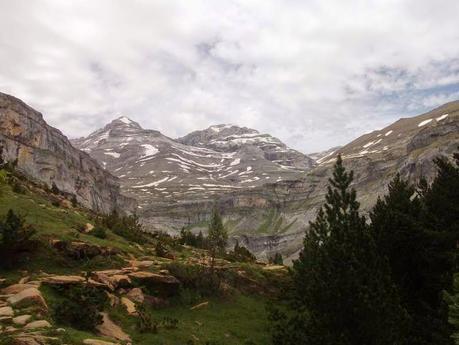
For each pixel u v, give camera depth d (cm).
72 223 4256
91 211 6831
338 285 2091
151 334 2414
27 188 5381
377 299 2039
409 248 3088
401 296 2889
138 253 4128
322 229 2820
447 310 2361
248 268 4569
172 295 3350
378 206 3522
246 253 6619
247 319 3444
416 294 3036
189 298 3450
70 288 2508
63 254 3166
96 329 2169
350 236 2334
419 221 3130
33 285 2372
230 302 3753
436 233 2878
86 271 3075
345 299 2073
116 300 2692
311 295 2211
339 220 2572
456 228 2875
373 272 2197
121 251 3831
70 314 2111
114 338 2162
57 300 2319
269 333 3169
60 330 1802
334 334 2075
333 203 2753
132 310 2667
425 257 2953
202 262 4506
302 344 2203
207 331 2883
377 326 2020
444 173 3219
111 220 5244
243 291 4166
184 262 4312
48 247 3150
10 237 2725
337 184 2773
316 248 2770
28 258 2920
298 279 2967
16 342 1546
